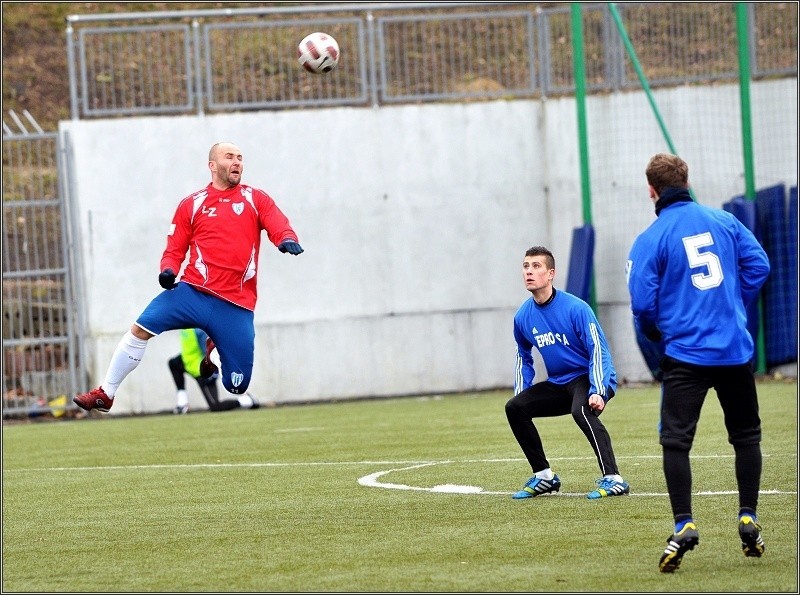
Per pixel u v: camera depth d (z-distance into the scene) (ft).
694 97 155.84
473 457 82.89
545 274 61.93
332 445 96.27
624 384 152.56
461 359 155.33
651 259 43.86
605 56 157.17
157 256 151.53
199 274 65.05
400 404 142.51
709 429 94.58
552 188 156.35
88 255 150.41
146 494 70.23
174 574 44.78
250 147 152.97
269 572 44.37
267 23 155.33
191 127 151.74
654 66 159.12
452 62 162.09
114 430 123.85
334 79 170.50
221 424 124.77
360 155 154.30
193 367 133.39
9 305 153.79
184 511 62.08
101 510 63.93
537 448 62.49
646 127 156.15
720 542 47.37
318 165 153.79
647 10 159.84
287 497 66.13
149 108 151.64
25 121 192.75
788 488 61.87
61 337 150.00
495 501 61.31
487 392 154.71
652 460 76.48
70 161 150.92
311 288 153.48
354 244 154.20
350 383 153.89
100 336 150.10
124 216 150.82
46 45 208.95
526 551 46.65
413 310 154.71
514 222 156.15
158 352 150.92
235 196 65.31
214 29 161.99
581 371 62.80
